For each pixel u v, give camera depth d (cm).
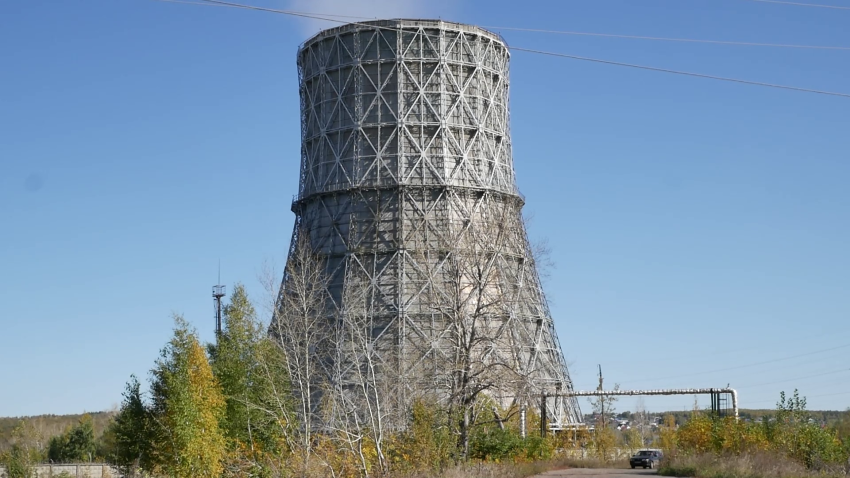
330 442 4081
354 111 7419
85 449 10056
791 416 5031
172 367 4884
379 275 7081
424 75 7444
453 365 4512
